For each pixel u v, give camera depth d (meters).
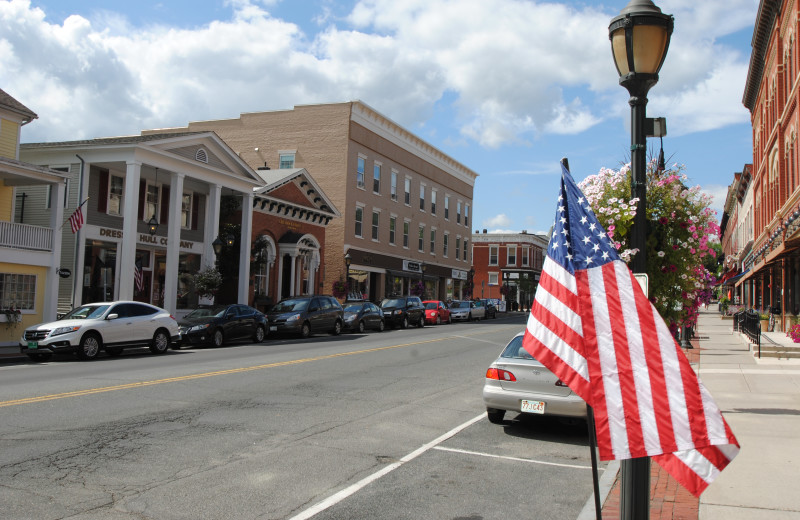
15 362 17.08
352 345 22.84
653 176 7.62
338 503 5.97
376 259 45.81
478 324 42.03
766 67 32.34
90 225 26.77
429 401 11.63
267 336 27.50
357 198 43.41
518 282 74.69
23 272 21.52
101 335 17.88
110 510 5.55
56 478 6.41
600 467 7.58
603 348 3.82
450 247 58.56
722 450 3.58
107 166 27.66
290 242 35.72
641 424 3.67
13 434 8.14
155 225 25.66
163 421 9.14
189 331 21.78
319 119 43.00
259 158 44.19
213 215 30.31
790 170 25.77
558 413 8.98
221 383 12.77
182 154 28.08
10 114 23.56
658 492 6.42
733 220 62.00
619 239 7.35
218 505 5.77
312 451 7.82
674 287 7.62
